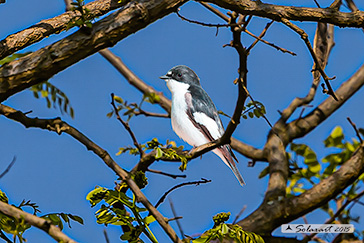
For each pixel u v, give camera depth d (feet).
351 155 47.52
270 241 44.19
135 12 24.93
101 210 24.06
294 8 25.52
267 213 45.27
